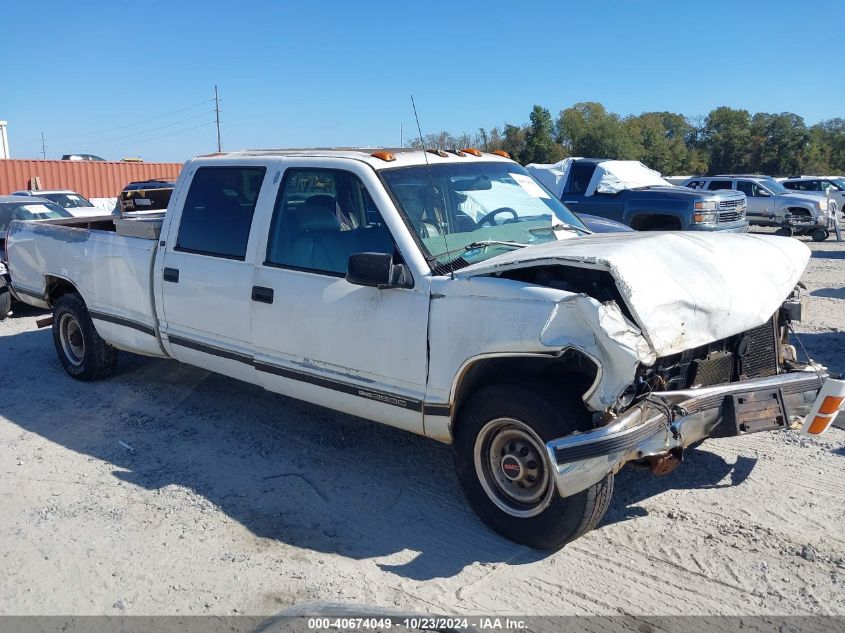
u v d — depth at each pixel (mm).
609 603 3463
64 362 7082
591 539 4016
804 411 4086
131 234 6008
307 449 5289
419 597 3541
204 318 5312
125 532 4191
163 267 5582
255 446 5359
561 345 3486
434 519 4285
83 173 30781
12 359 7848
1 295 9867
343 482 4773
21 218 11414
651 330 3447
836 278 12539
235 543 4059
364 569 3791
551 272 3990
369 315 4293
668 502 4375
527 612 3410
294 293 4680
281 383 4898
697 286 3748
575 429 3594
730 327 3832
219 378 6910
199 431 5668
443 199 4629
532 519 3854
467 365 3881
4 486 4809
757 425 3881
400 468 4957
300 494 4613
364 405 4445
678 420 3641
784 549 3848
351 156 4668
